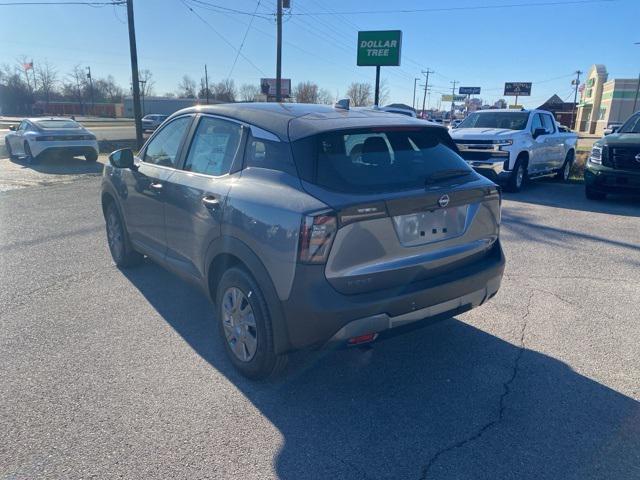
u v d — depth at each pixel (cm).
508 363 383
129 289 524
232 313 360
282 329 318
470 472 271
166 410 321
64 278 555
